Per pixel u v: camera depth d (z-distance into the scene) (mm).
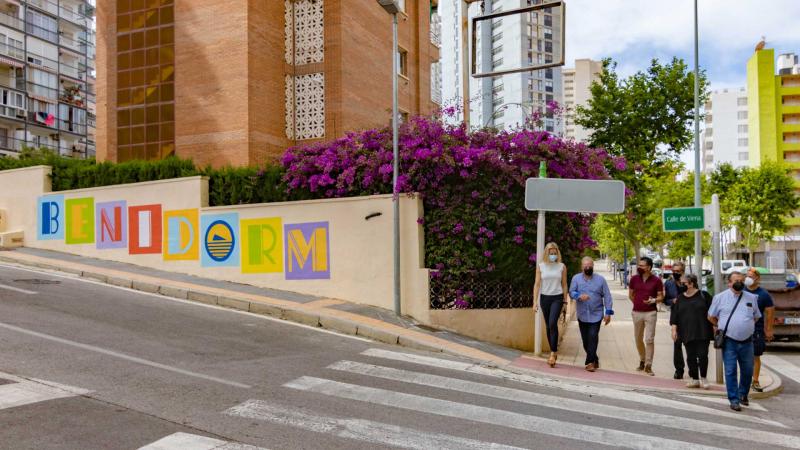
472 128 13008
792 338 14344
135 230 16266
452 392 7621
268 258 14289
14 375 6922
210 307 12445
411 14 26781
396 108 12547
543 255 10781
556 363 10562
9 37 45375
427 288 12078
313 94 21156
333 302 13055
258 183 14859
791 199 45781
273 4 20891
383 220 12984
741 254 72938
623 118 24219
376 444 5500
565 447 5699
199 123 20250
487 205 12031
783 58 84938
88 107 55906
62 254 17234
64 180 18125
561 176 12117
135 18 21703
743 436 6438
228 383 7238
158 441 5258
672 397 8641
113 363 7711
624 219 30922
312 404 6660
